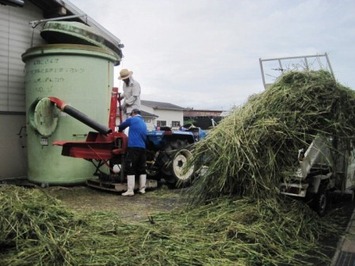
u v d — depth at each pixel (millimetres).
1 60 8445
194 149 5527
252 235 3896
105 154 6859
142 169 6945
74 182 7410
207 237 3869
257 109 5258
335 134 5184
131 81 8109
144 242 3607
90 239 3566
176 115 39688
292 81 5531
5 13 8469
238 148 4852
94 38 7906
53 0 8797
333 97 5254
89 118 6805
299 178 4754
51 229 3611
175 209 5238
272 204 4570
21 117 8859
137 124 6766
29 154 7711
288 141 4898
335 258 3768
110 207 5711
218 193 5059
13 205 3713
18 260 3135
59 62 7301
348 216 5648
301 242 4125
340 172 5945
